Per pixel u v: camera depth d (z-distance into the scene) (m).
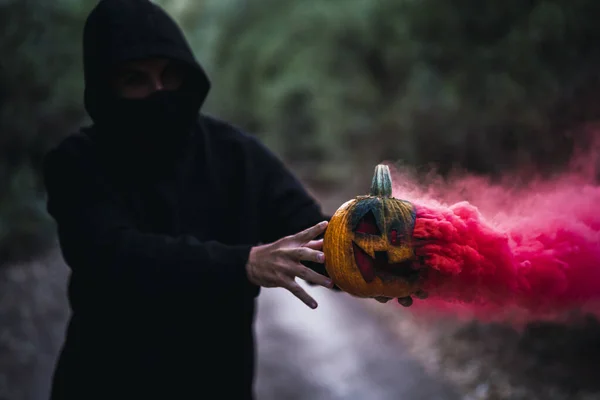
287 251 1.63
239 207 2.29
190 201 2.24
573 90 4.67
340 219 1.55
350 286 1.53
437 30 6.48
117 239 1.87
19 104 8.30
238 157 2.33
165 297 1.78
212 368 2.18
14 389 4.32
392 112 8.55
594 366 4.21
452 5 6.23
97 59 2.16
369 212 1.51
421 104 6.34
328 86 12.54
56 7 8.77
